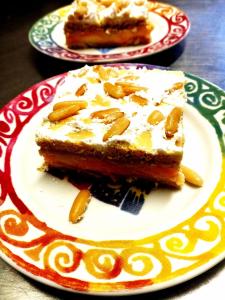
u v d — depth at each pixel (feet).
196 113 0.45
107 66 0.52
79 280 0.30
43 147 0.41
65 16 0.70
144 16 0.61
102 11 0.62
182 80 0.44
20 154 0.44
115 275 0.31
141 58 0.58
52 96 0.50
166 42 0.60
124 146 0.38
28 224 0.36
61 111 0.41
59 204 0.39
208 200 0.36
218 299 0.30
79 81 0.45
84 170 0.41
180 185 0.38
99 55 0.60
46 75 0.59
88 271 0.31
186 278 0.30
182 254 0.32
